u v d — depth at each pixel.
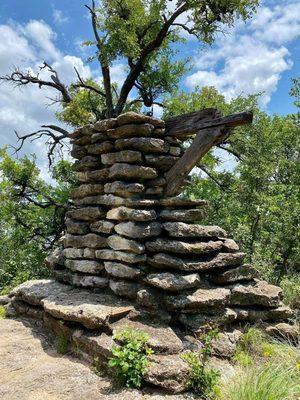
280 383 3.89
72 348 5.18
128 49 12.63
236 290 6.05
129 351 4.33
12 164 16.05
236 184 14.05
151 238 6.14
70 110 15.38
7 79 15.20
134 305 5.59
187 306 5.43
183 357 4.55
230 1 11.26
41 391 4.12
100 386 4.26
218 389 4.18
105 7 13.46
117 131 6.44
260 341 5.50
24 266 16.44
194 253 6.04
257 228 12.96
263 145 14.30
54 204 15.49
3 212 16.61
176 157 6.71
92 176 6.92
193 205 6.59
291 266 11.95
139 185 6.18
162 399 4.04
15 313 6.70
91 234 6.67
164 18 12.72
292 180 16.80
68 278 6.96
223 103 14.82
